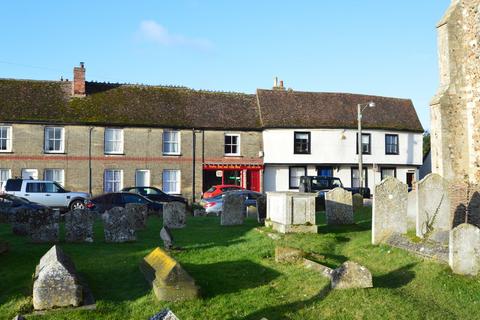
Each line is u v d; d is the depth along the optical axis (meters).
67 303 9.30
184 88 40.56
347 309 9.13
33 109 34.00
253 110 40.78
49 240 15.67
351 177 40.91
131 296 10.05
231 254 13.55
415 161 43.25
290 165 39.84
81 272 11.62
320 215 22.78
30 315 8.93
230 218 20.17
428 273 10.88
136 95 38.19
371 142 41.62
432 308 9.22
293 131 39.59
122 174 35.53
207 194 33.22
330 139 40.25
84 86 36.47
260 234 16.80
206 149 37.81
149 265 11.16
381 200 14.57
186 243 15.44
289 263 12.36
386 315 8.80
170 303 9.52
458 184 16.31
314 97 42.75
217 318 8.93
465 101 16.62
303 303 9.62
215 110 39.44
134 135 35.94
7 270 11.76
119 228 15.87
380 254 13.06
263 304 9.59
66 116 34.34
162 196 30.41
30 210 17.16
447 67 16.72
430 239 13.12
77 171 34.41
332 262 12.40
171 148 37.12
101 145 35.09
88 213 16.00
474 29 16.30
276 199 17.67
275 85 45.06
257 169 39.19
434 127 16.75
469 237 10.79
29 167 33.34
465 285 10.16
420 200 13.90
